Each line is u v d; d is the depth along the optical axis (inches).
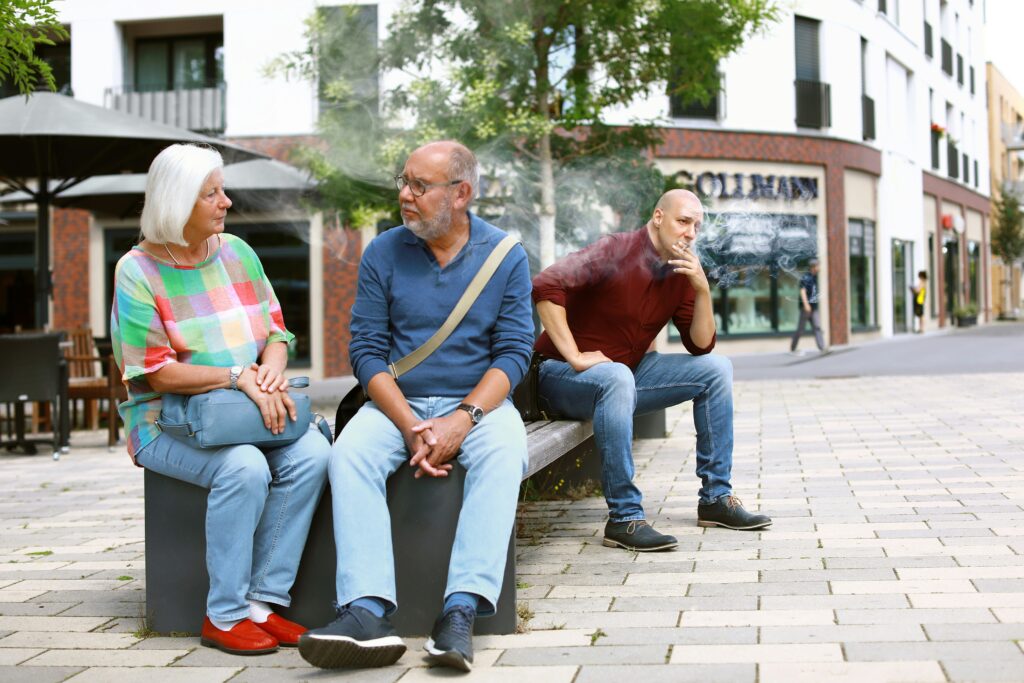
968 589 128.4
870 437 287.7
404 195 129.7
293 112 729.6
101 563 167.3
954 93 1330.0
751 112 818.8
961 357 681.0
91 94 757.3
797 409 379.6
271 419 121.5
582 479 218.4
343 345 719.1
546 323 168.6
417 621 123.7
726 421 175.0
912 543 155.6
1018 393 409.1
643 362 179.9
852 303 938.1
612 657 109.1
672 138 774.5
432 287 133.5
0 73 131.0
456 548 118.1
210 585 120.0
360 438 122.5
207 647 120.6
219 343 125.7
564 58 400.8
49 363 323.6
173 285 124.3
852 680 97.4
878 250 993.5
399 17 396.2
